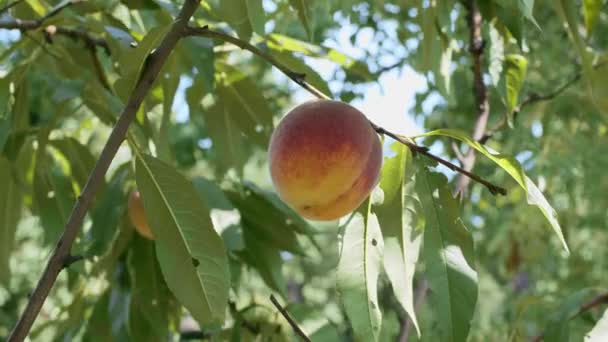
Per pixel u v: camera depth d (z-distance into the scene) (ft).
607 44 5.50
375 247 2.55
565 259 7.09
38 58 3.52
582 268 7.11
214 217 3.20
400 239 2.54
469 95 6.11
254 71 6.22
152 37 2.48
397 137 2.46
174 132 6.06
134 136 2.88
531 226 5.98
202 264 2.50
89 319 3.61
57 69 3.54
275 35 3.18
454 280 2.50
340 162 2.33
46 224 3.55
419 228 2.55
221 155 3.56
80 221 2.31
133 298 3.53
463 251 2.52
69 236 2.30
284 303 3.59
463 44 4.70
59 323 3.67
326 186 2.35
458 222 2.52
